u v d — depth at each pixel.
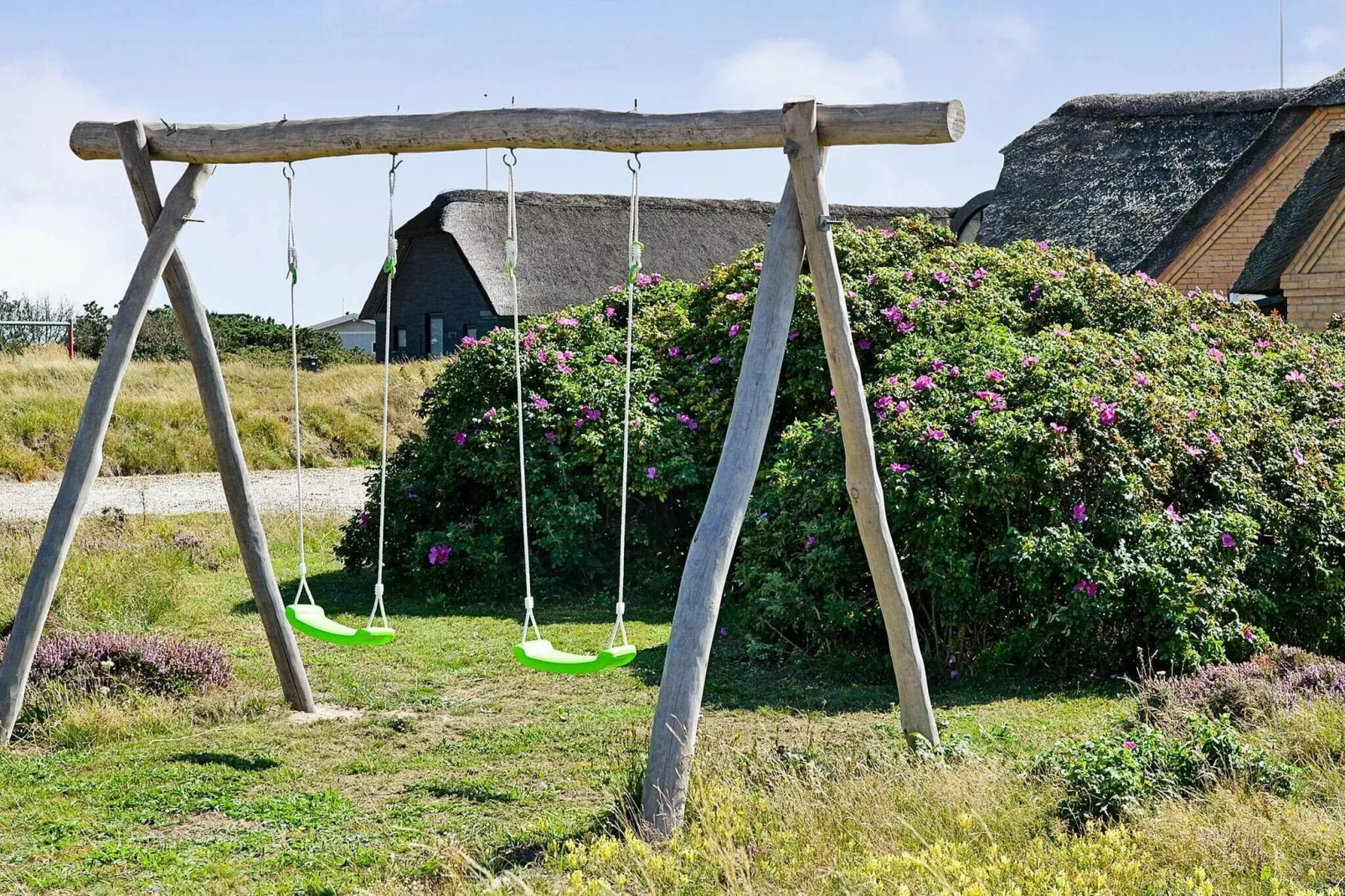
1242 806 5.30
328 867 5.39
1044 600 8.77
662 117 6.25
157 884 5.21
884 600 6.80
